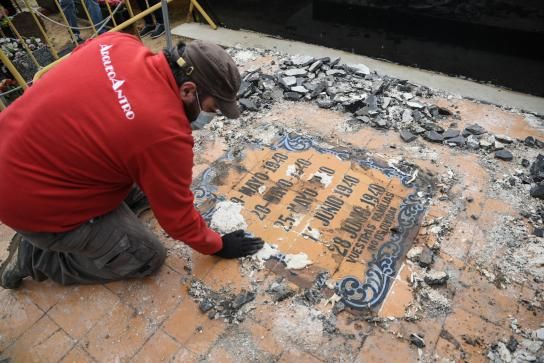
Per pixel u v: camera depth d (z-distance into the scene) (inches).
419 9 131.3
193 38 173.9
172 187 58.6
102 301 78.2
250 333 72.4
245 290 78.0
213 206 92.9
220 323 74.0
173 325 74.2
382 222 88.0
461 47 132.0
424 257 80.7
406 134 107.7
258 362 68.8
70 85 55.0
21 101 57.9
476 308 74.1
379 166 100.3
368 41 148.9
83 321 75.9
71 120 54.5
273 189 95.8
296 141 108.3
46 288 81.3
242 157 104.3
